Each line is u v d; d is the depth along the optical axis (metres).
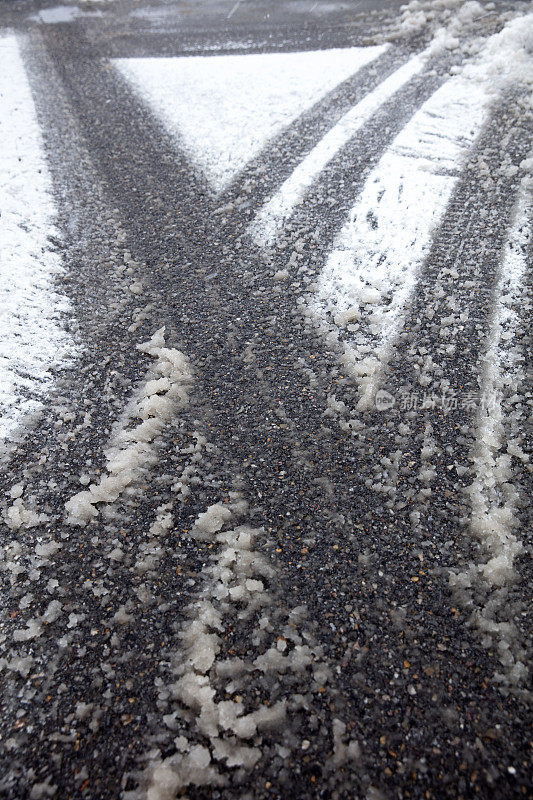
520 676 1.75
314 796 1.57
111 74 5.58
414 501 2.21
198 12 6.84
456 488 2.23
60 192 4.03
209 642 1.88
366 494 2.25
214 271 3.34
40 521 2.26
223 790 1.59
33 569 2.12
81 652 1.89
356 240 3.43
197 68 5.49
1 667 1.87
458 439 2.39
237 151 4.27
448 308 2.96
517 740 1.64
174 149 4.39
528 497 2.19
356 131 4.31
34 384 2.79
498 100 4.37
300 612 1.94
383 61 5.18
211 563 2.09
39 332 3.03
